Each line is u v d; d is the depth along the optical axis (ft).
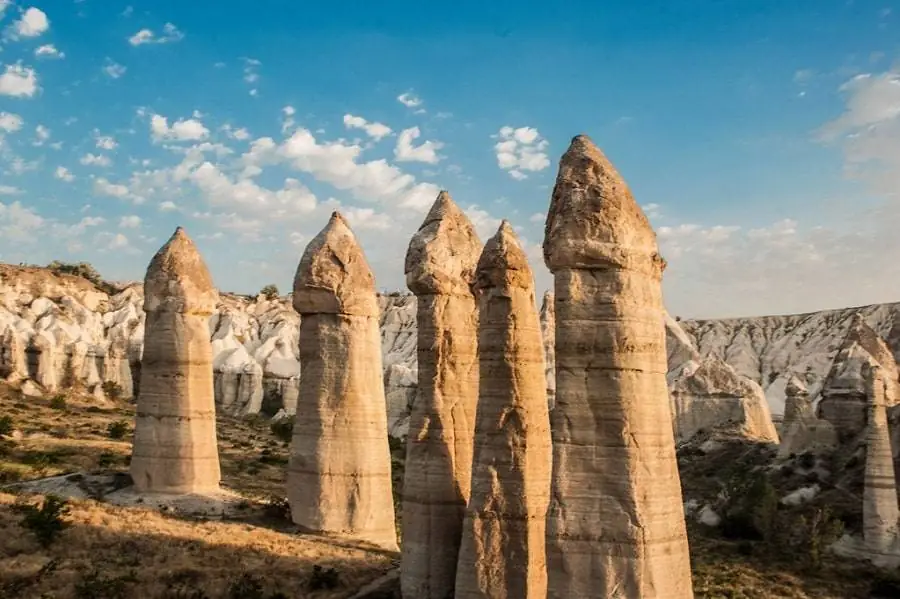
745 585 129.59
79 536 97.91
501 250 72.08
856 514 160.66
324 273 107.14
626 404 52.01
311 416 107.24
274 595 85.40
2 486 123.65
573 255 53.52
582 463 52.06
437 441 80.74
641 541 50.47
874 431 151.12
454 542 79.15
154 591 83.92
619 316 52.85
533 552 68.74
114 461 158.30
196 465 121.29
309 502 106.22
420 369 83.25
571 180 55.21
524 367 71.26
